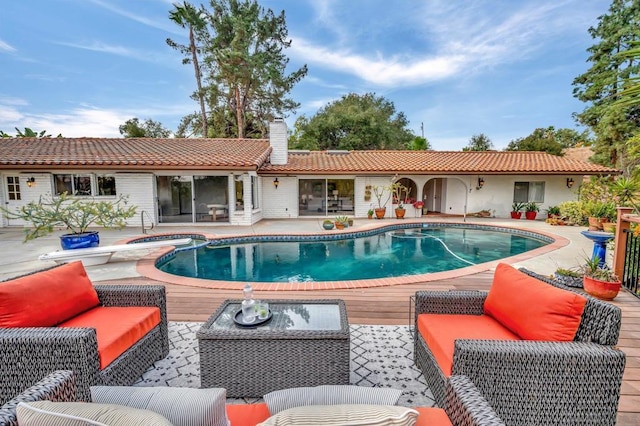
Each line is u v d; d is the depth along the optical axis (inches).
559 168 584.7
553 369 74.2
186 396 51.3
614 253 209.9
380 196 605.9
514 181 618.8
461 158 660.7
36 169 454.3
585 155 949.2
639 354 122.3
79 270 118.6
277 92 961.5
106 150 522.3
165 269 311.7
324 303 122.3
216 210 549.0
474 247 405.1
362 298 185.0
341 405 46.1
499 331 99.7
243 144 628.4
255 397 100.3
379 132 1122.0
